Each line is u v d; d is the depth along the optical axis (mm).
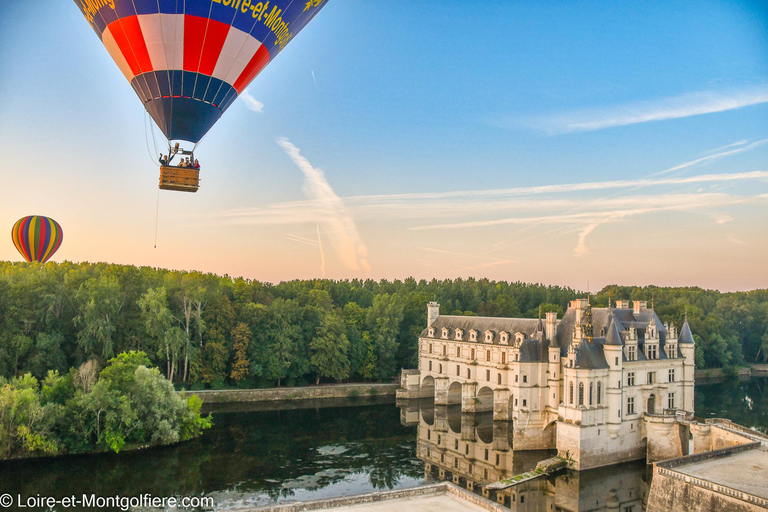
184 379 130750
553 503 72875
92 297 122375
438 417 121125
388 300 173500
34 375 113062
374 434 105375
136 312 132000
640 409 90500
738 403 133000
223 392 128000
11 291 117750
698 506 59969
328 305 167250
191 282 144500
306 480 77438
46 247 113688
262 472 80188
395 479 79312
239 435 100250
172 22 59000
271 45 66312
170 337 125500
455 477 81750
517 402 95875
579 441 81750
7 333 113125
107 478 74375
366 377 153000
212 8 59000
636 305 104375
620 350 85875
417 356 157875
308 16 67312
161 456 84562
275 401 131500
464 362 126000
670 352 97562
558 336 99438
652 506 65688
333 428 109000
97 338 120750
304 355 145125
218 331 135750
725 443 78812
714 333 181375
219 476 77562
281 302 145125
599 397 84562
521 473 84562
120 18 59656
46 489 69812
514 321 119000
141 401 87125
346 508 50281
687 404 98438
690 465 67188
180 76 62125
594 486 78938
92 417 82875
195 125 65250
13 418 77625
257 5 61062
